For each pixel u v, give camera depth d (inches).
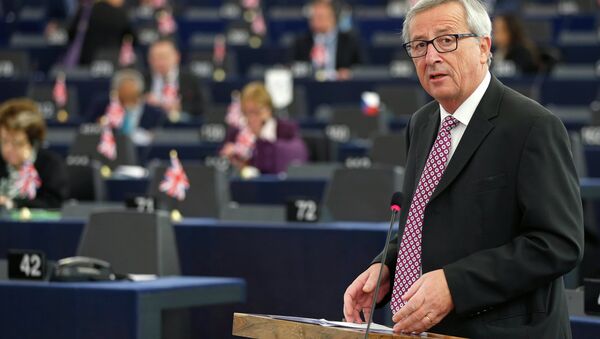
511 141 192.7
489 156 193.8
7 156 445.4
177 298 287.3
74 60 848.3
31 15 1041.5
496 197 192.4
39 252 300.8
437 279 188.5
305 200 365.4
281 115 687.7
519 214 192.1
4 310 292.8
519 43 718.5
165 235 326.6
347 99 714.8
